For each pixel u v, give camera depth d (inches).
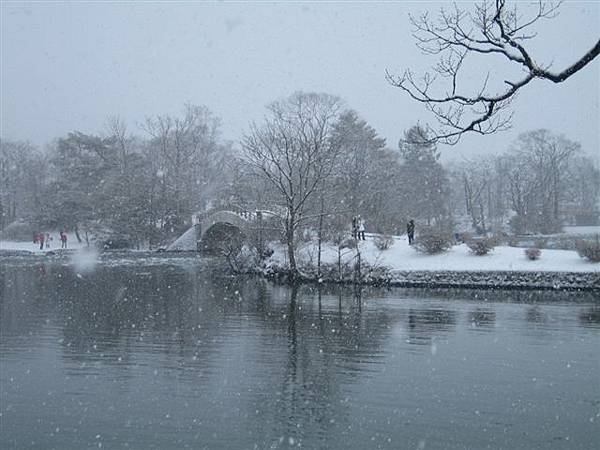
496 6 292.0
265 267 1491.1
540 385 572.1
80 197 2517.2
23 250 2263.8
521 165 2979.8
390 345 738.2
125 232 2314.2
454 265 1316.4
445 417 490.6
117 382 583.2
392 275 1325.0
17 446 440.8
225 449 434.0
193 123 2765.7
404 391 555.2
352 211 1616.6
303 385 572.1
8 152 3299.7
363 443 442.9
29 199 2866.6
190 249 2162.9
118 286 1330.0
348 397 538.6
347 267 1364.4
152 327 852.6
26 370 624.7
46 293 1211.2
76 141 2664.9
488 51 300.4
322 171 1505.9
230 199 2030.0
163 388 563.5
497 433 460.1
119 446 439.8
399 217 2057.1
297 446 438.6
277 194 1558.8
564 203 3344.0
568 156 3134.8
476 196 3245.6
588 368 628.4
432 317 934.4
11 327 851.4
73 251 2244.1
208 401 529.0
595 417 490.3
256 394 547.8
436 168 2667.3
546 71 282.7
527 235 2389.3
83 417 492.7
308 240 1471.5
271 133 1775.3
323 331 826.2
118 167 2551.7
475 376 601.6
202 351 706.2
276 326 861.2
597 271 1202.6
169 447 437.4
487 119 313.6
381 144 2274.9
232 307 1040.8
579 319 909.2
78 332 815.7
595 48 267.3
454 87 315.9
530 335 792.9
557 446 437.1
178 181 2501.2
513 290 1238.3
